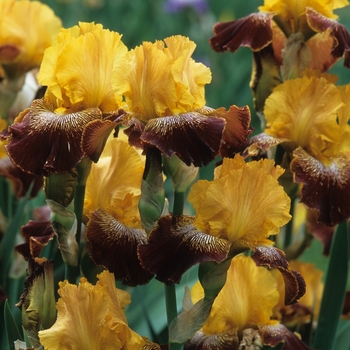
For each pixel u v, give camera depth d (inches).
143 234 56.7
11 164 66.0
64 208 56.1
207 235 54.2
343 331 67.0
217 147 53.2
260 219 54.9
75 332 53.9
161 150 53.1
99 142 54.6
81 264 57.5
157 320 66.1
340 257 62.8
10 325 57.6
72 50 55.4
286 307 63.1
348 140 62.5
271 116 62.6
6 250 65.1
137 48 54.9
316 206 60.0
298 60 64.3
